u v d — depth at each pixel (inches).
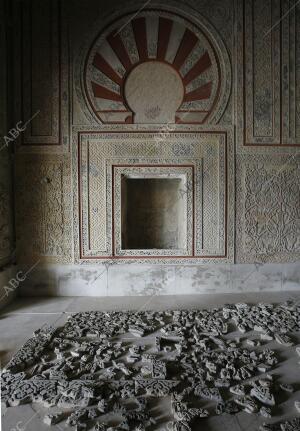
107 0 197.8
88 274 202.1
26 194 200.4
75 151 199.6
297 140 203.9
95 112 200.1
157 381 106.8
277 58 201.6
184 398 99.0
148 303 187.8
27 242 201.6
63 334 145.3
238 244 204.7
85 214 201.2
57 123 199.0
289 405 96.1
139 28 199.3
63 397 99.0
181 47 200.7
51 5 197.3
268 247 205.6
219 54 200.5
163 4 197.9
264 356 123.6
